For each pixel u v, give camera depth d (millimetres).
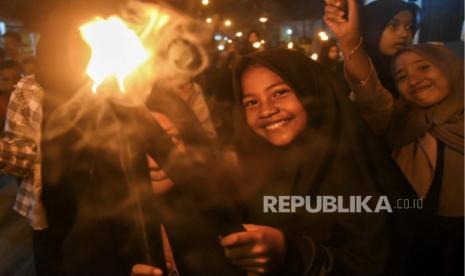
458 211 1292
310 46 1993
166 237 1080
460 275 1300
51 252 1551
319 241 1182
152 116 965
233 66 1244
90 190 1074
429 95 1292
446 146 1304
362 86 1300
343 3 1252
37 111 1423
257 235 977
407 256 1224
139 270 970
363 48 1281
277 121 1170
